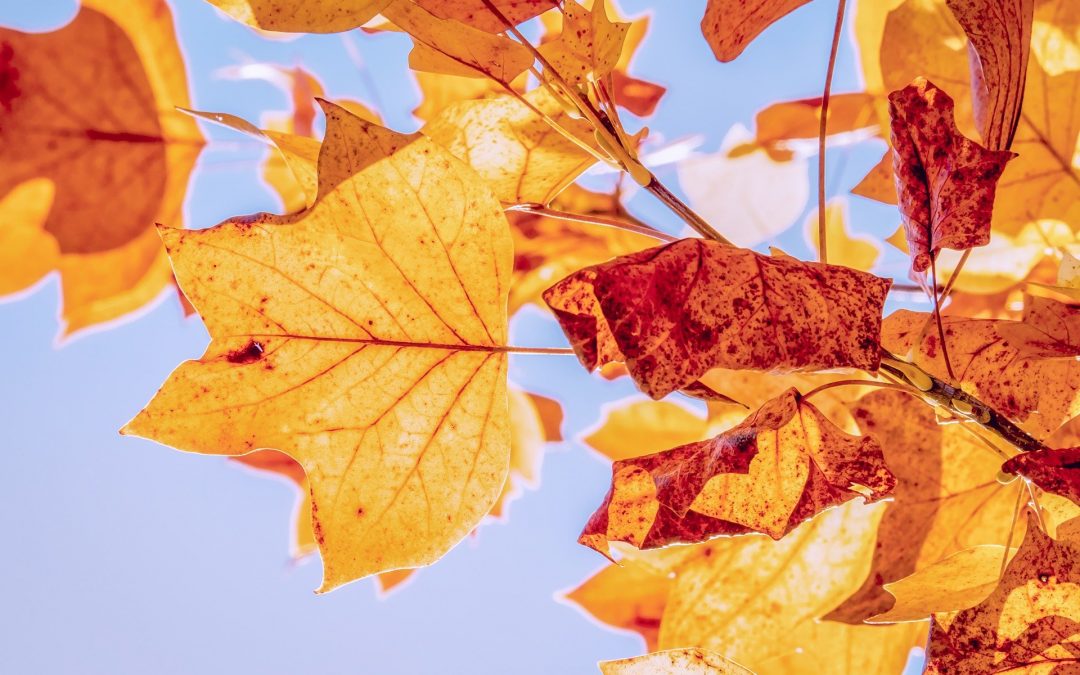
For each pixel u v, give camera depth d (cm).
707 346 75
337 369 81
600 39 82
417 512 82
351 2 80
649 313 75
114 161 93
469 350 82
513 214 104
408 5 81
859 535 91
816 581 91
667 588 99
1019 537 89
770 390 91
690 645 92
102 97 93
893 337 84
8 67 91
